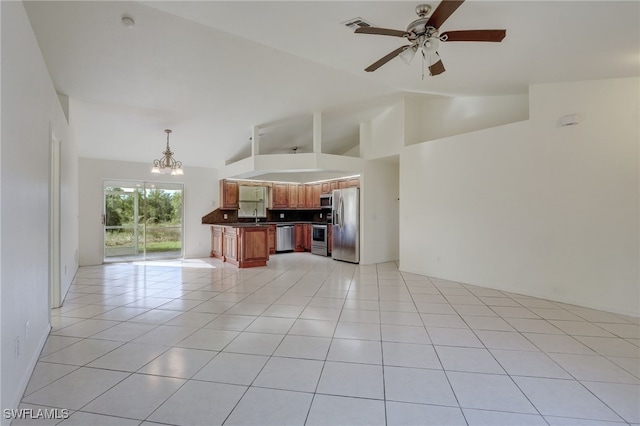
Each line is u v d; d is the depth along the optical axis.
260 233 6.36
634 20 2.24
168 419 1.70
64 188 3.99
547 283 3.95
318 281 5.01
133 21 3.09
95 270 5.91
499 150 4.40
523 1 2.07
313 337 2.80
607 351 2.53
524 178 4.14
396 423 1.69
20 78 1.92
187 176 7.49
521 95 4.63
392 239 6.99
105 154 6.38
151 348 2.57
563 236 3.81
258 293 4.29
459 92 4.47
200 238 7.66
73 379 2.09
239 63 4.04
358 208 6.61
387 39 2.77
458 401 1.88
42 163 2.55
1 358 1.55
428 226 5.36
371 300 3.95
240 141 6.69
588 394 1.95
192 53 3.72
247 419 1.71
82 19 2.99
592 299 3.61
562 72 3.41
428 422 1.70
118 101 4.54
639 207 3.33
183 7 2.30
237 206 8.05
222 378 2.12
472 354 2.48
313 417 1.73
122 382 2.06
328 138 7.21
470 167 4.75
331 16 2.41
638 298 3.33
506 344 2.66
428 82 3.91
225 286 4.68
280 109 5.48
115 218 6.72
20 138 1.91
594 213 3.59
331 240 7.61
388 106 5.93
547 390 1.99
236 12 2.36
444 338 2.79
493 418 1.73
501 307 3.66
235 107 5.19
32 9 2.78
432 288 4.54
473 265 4.74
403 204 5.80
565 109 3.78
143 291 4.39
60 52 3.37
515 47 2.78
